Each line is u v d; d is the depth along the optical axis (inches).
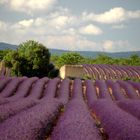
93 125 401.7
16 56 1733.5
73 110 552.1
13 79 1295.5
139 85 1381.6
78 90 1244.5
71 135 323.3
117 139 354.3
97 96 1228.5
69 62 2817.4
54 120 521.7
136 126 368.8
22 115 422.6
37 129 338.6
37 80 1363.2
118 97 1168.8
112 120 431.2
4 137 283.9
